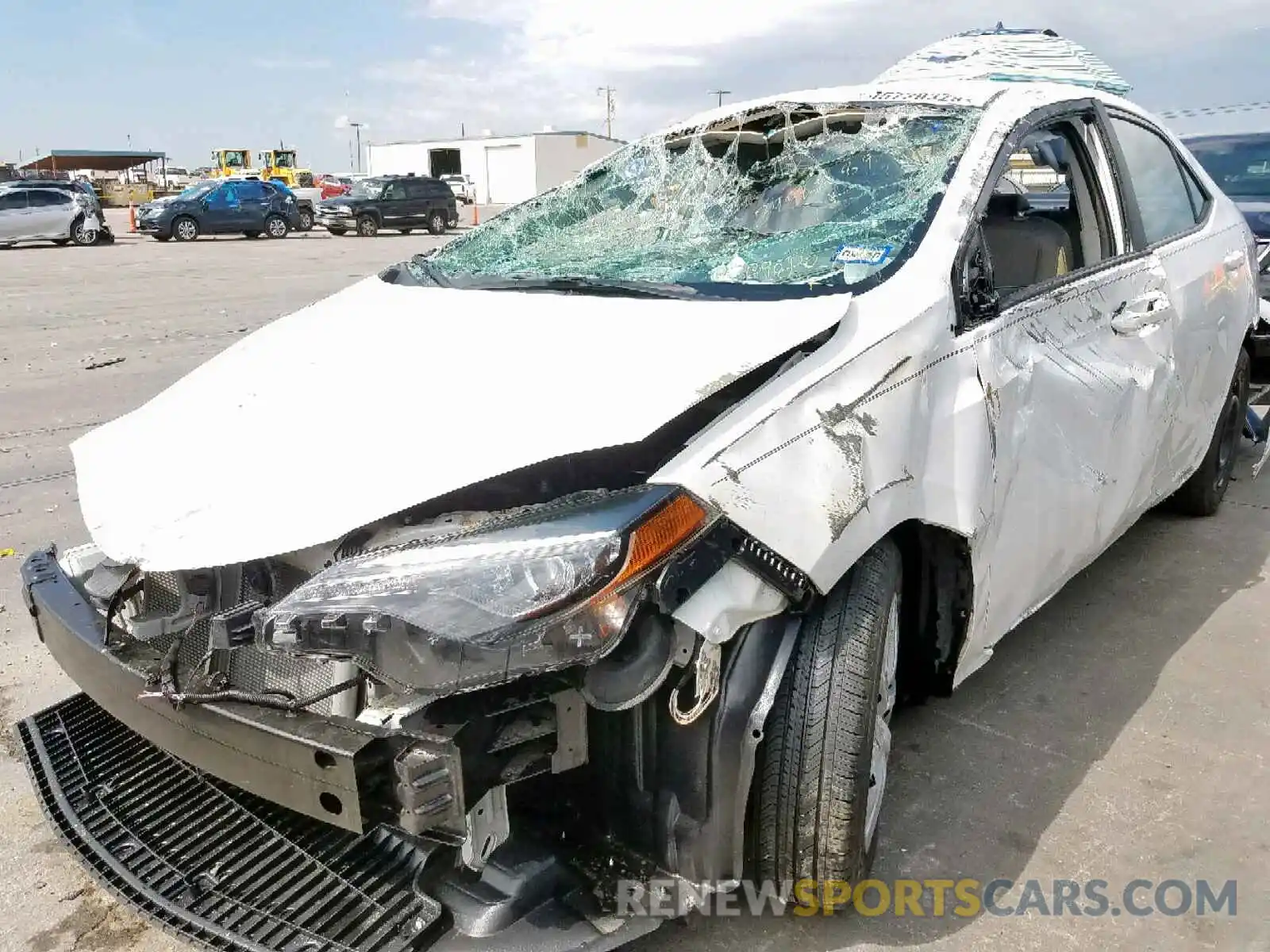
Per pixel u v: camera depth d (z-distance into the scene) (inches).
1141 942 88.5
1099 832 102.7
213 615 81.6
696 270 106.2
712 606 74.3
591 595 68.5
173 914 81.8
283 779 72.8
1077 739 118.7
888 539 90.4
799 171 122.0
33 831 104.8
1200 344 149.7
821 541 78.7
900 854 99.6
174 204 1019.9
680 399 78.5
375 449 80.6
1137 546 175.5
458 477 75.5
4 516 192.5
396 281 125.3
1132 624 147.3
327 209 1136.2
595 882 82.0
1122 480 128.0
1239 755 115.4
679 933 89.8
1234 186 356.5
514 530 72.0
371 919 79.3
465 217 1439.5
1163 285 138.4
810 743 81.7
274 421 88.5
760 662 79.7
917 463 88.7
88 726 108.5
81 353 360.5
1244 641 141.9
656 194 132.5
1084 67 150.7
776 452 78.6
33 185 926.4
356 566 72.6
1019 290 108.7
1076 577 163.0
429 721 71.3
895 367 87.5
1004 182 114.0
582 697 75.5
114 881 85.8
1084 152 132.5
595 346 88.4
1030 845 100.9
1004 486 99.4
